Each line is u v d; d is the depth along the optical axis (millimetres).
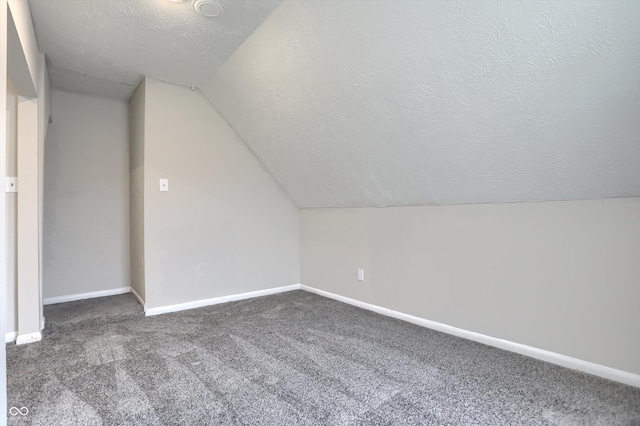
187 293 3051
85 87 3123
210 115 3189
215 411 1489
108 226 3432
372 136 2273
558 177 1743
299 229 3785
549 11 1209
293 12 1872
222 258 3256
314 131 2584
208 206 3174
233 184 3334
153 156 2881
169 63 2594
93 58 2516
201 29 2129
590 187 1698
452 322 2383
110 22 2057
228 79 2729
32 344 2240
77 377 1794
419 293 2596
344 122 2320
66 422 1413
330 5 1708
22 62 1854
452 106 1747
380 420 1419
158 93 2902
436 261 2477
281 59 2211
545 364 1894
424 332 2432
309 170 3072
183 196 3035
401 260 2723
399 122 2041
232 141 3328
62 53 2438
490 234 2166
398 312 2754
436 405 1519
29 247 2289
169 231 2963
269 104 2650
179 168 3014
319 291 3551
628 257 1637
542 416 1427
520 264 2029
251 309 3027
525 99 1505
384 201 2801
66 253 3211
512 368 1854
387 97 1943
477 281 2236
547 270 1916
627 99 1284
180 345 2225
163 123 2928
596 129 1438
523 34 1310
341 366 1907
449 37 1486
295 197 3678
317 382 1732
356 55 1848
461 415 1443
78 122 3289
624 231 1648
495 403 1525
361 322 2664
